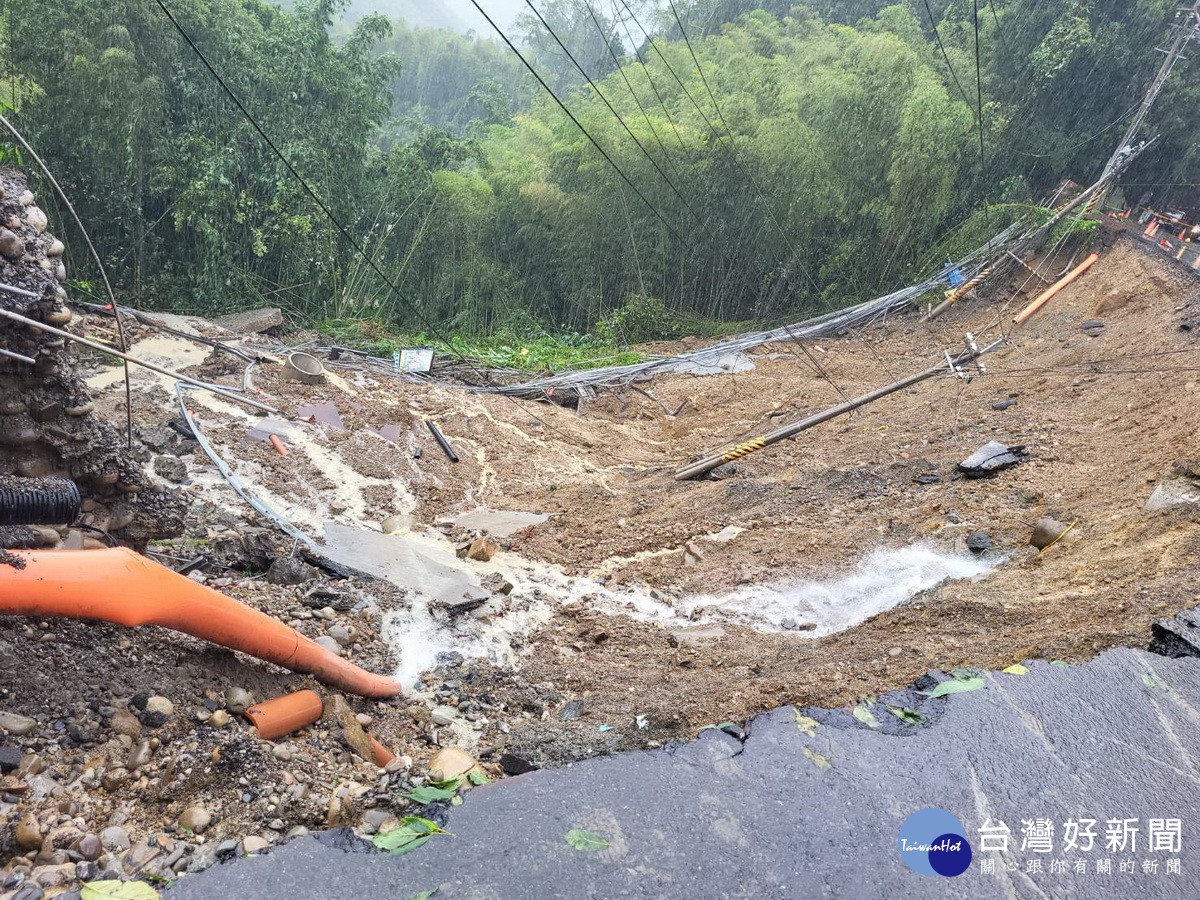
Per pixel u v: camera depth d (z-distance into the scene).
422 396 15.19
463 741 4.75
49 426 5.28
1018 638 4.96
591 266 24.23
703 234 23.78
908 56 22.66
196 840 3.19
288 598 6.43
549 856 2.98
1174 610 4.77
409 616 6.56
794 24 28.66
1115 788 3.44
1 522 4.05
